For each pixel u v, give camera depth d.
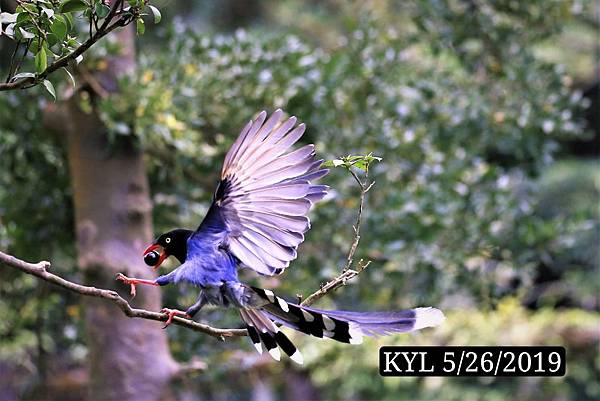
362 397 17.11
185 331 11.09
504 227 11.62
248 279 10.69
